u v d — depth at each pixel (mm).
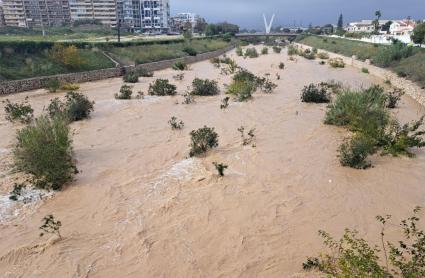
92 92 24938
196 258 6812
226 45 77938
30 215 8258
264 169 10781
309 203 8805
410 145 12148
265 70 36938
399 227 7742
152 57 42125
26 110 16859
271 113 17922
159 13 138125
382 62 33219
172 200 8891
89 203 8797
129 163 11391
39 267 6578
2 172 10508
